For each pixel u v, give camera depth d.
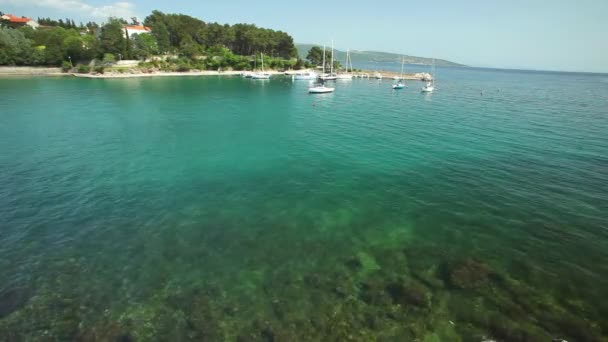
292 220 21.12
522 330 12.39
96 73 119.56
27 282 14.85
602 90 136.62
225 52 160.50
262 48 177.75
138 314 13.12
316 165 31.77
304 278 15.41
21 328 12.32
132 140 39.78
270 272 15.83
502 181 27.55
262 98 81.06
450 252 17.64
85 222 20.34
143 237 18.81
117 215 21.34
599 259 17.05
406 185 26.91
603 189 25.80
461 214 21.97
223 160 33.12
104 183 26.58
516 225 20.47
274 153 35.59
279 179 28.20
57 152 34.25
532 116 58.97
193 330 12.37
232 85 111.12
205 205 23.12
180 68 141.62
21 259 16.52
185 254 17.20
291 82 129.50
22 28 132.25
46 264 16.16
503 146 37.91
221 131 45.62
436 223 20.80
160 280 15.14
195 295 14.19
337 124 50.91
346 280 15.30
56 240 18.30
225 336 12.11
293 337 12.05
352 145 38.69
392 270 16.08
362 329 12.45
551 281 15.27
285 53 195.12
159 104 67.38
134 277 15.32
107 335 12.07
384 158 33.69
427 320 12.88
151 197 24.20
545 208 22.72
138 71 128.75
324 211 22.42
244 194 25.08
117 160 32.34
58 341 11.84
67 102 65.12
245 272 15.80
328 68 176.75
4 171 28.52
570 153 35.12
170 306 13.55
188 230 19.69
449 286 14.85
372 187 26.52
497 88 130.50
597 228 20.11
